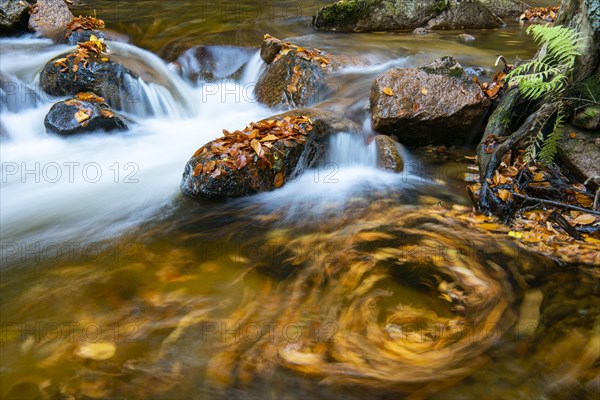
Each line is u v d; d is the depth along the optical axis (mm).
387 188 5410
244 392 2969
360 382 3016
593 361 3131
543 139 5004
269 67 7898
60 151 6500
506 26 10789
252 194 5195
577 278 3818
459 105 5922
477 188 5020
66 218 4980
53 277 4004
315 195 5277
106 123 6746
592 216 4324
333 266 4109
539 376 3037
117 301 3721
